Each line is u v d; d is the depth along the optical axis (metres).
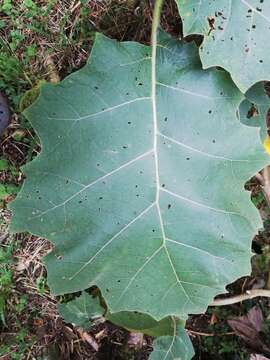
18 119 0.59
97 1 0.59
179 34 0.59
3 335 0.63
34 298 0.63
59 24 0.59
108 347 0.65
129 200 0.45
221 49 0.43
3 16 0.58
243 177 0.45
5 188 0.60
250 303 0.66
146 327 0.58
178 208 0.46
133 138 0.45
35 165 0.44
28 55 0.59
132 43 0.45
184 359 0.56
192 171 0.45
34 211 0.44
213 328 0.66
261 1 0.42
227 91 0.45
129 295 0.47
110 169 0.45
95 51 0.44
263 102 0.51
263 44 0.42
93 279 0.46
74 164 0.44
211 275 0.47
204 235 0.46
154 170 0.45
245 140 0.45
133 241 0.46
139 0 0.58
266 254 0.66
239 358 0.65
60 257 0.45
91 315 0.61
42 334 0.64
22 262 0.63
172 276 0.47
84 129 0.44
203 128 0.45
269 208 0.62
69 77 0.44
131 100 0.45
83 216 0.45
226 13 0.42
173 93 0.45
